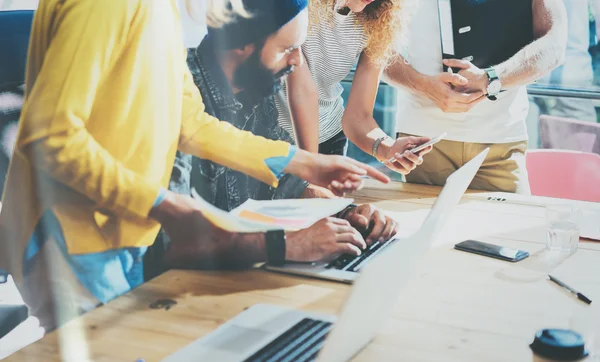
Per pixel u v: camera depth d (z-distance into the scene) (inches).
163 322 44.7
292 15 67.4
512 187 89.5
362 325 36.4
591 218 68.3
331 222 60.1
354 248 57.6
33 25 46.3
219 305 47.6
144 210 52.6
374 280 32.3
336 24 75.6
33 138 46.8
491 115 88.0
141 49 52.6
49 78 47.1
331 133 82.0
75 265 50.1
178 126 57.2
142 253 53.6
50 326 49.1
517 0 85.2
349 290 31.0
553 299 49.2
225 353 40.4
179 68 56.9
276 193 67.7
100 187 50.2
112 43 50.1
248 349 40.9
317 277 53.2
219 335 42.8
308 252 56.6
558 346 40.0
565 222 61.7
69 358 40.3
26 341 48.4
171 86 55.9
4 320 46.9
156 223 53.4
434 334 43.6
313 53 75.2
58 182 48.1
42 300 49.1
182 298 48.7
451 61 86.4
